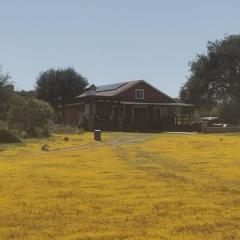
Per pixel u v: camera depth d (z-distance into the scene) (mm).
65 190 15430
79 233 10211
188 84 91188
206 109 93250
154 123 69750
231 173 19469
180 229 10539
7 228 10656
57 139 42969
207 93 90438
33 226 10828
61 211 12297
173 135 53281
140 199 13828
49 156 28016
